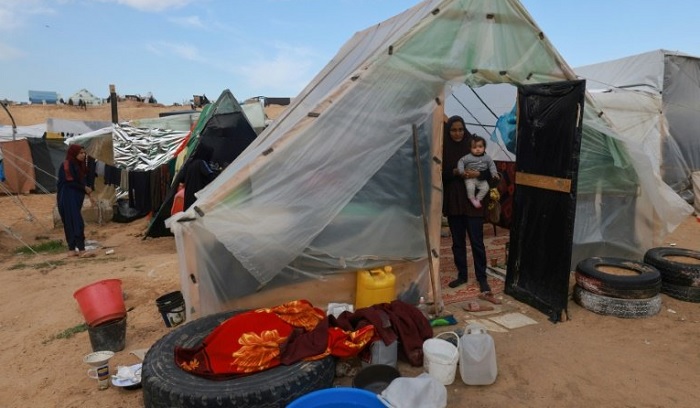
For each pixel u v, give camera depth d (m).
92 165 10.92
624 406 3.32
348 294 4.70
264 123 13.35
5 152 15.08
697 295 5.27
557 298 4.82
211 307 4.31
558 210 4.79
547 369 3.82
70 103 54.91
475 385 3.57
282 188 4.27
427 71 4.62
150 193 11.49
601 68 12.83
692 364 3.91
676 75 11.30
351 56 6.07
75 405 3.46
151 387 3.07
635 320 4.81
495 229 8.32
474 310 5.01
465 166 5.27
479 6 4.74
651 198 6.20
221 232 4.11
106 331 4.23
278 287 4.45
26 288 6.44
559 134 4.75
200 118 10.31
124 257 8.15
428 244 4.81
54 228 11.34
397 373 3.44
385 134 4.51
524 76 5.16
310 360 3.38
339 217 4.51
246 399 2.93
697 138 11.59
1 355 4.44
